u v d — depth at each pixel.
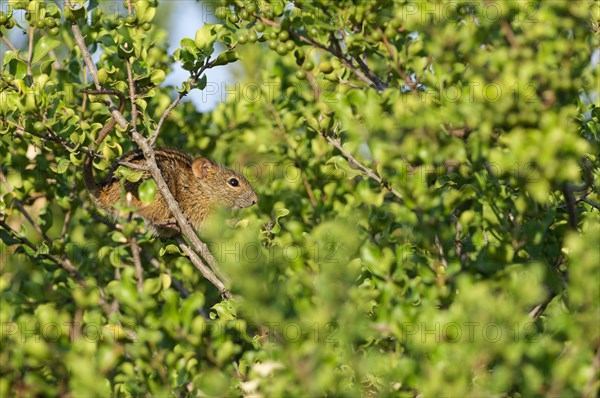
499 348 7.68
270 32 11.36
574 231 9.30
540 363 7.77
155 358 9.65
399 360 8.38
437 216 9.07
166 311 9.21
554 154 8.04
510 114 8.47
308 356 8.86
